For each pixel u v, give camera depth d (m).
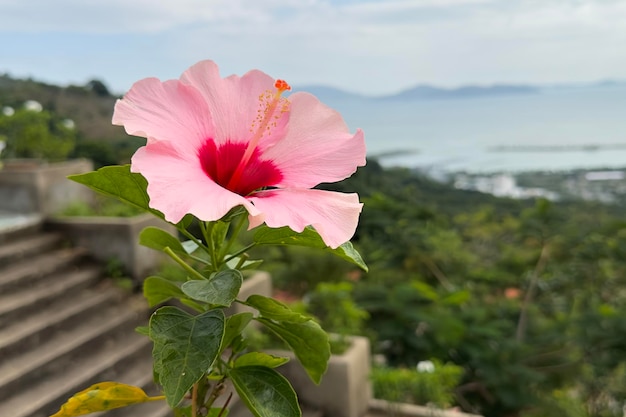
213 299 0.85
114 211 6.17
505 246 9.10
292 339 1.11
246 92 1.09
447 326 5.88
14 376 3.95
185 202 0.83
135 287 5.61
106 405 1.07
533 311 7.79
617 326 6.33
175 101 0.98
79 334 4.71
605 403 6.57
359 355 4.78
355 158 1.05
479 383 6.30
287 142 1.07
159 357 0.83
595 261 8.07
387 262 7.64
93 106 9.53
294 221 0.87
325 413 4.62
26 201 6.18
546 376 6.55
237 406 4.33
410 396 5.01
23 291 5.09
